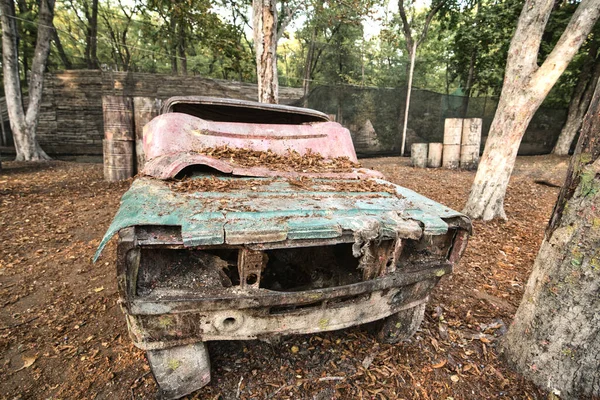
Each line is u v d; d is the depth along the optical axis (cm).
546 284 210
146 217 158
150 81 1348
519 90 509
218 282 179
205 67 2728
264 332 190
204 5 1081
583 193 191
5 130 1436
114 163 802
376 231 181
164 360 185
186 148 279
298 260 269
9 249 423
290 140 320
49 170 995
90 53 2217
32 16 1694
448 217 206
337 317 203
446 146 1082
